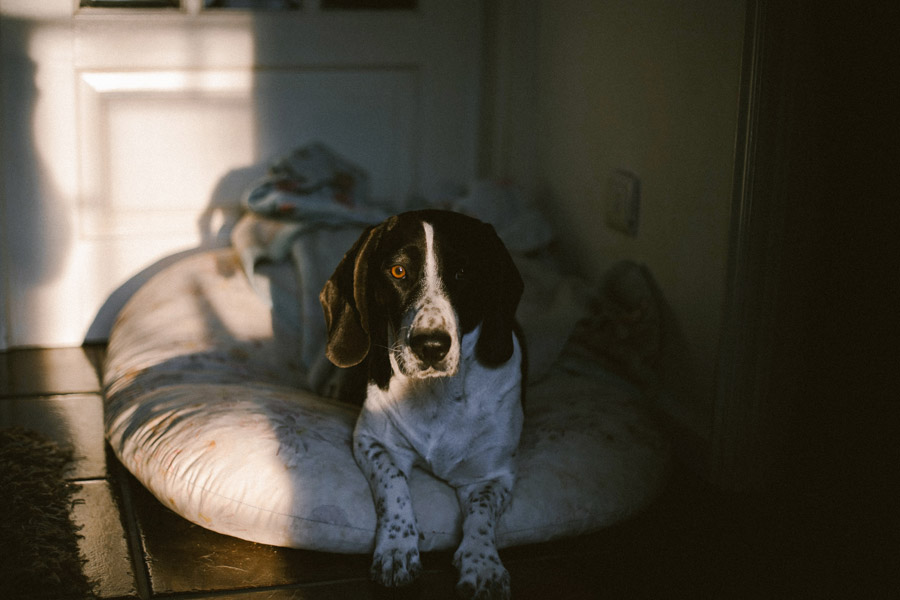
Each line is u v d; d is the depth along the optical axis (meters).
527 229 3.41
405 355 1.87
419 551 2.06
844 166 2.32
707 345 2.52
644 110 2.83
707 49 2.46
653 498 2.30
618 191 2.98
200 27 3.54
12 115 3.39
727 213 2.38
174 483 2.15
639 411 2.52
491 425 2.10
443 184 3.95
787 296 2.36
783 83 2.22
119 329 3.11
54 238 3.52
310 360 2.89
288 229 3.22
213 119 3.63
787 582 2.02
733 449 2.43
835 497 2.41
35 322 3.56
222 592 1.94
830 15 2.22
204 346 2.87
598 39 3.12
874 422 2.47
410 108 3.85
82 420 2.82
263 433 2.20
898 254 2.39
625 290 2.87
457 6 3.79
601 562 2.10
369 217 3.36
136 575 1.99
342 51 3.71
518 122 3.74
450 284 1.92
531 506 2.13
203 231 3.70
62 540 2.07
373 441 2.17
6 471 2.29
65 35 3.40
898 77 2.28
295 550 2.11
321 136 3.78
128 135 3.55
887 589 1.99
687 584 2.01
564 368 2.80
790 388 2.42
